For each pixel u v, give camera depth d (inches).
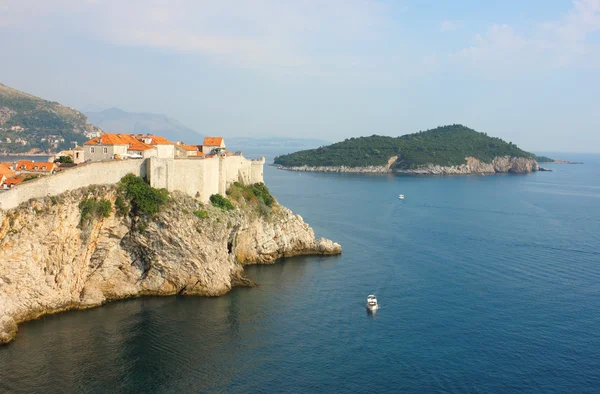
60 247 2647.6
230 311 2908.5
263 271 3784.5
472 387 2166.6
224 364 2287.2
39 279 2583.7
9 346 2316.7
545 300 3189.0
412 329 2743.6
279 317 2861.7
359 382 2183.8
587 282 3570.4
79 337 2453.2
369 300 3065.9
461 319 2883.9
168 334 2556.6
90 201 2775.6
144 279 3097.9
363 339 2608.3
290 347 2488.9
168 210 3048.7
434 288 3435.0
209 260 3152.1
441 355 2443.4
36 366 2159.2
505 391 2142.0
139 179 3053.6
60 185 2657.5
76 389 2014.0
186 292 3129.9
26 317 2583.7
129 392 2016.5
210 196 3508.9
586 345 2551.7
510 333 2696.9
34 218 2497.5
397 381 2202.3
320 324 2785.4
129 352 2342.5
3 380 2042.3
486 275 3742.6
